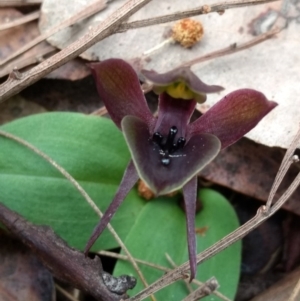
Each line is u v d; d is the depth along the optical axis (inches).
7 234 7.0
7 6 7.6
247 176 7.6
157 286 6.4
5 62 7.5
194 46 7.6
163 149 6.2
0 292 6.8
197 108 7.4
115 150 7.2
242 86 7.4
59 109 7.8
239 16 7.6
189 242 6.0
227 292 7.0
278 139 7.3
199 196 7.5
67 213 7.0
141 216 7.2
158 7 7.6
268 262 7.7
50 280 6.9
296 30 7.5
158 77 5.9
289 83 7.4
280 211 7.8
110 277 6.6
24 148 7.0
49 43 7.6
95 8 7.6
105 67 6.0
